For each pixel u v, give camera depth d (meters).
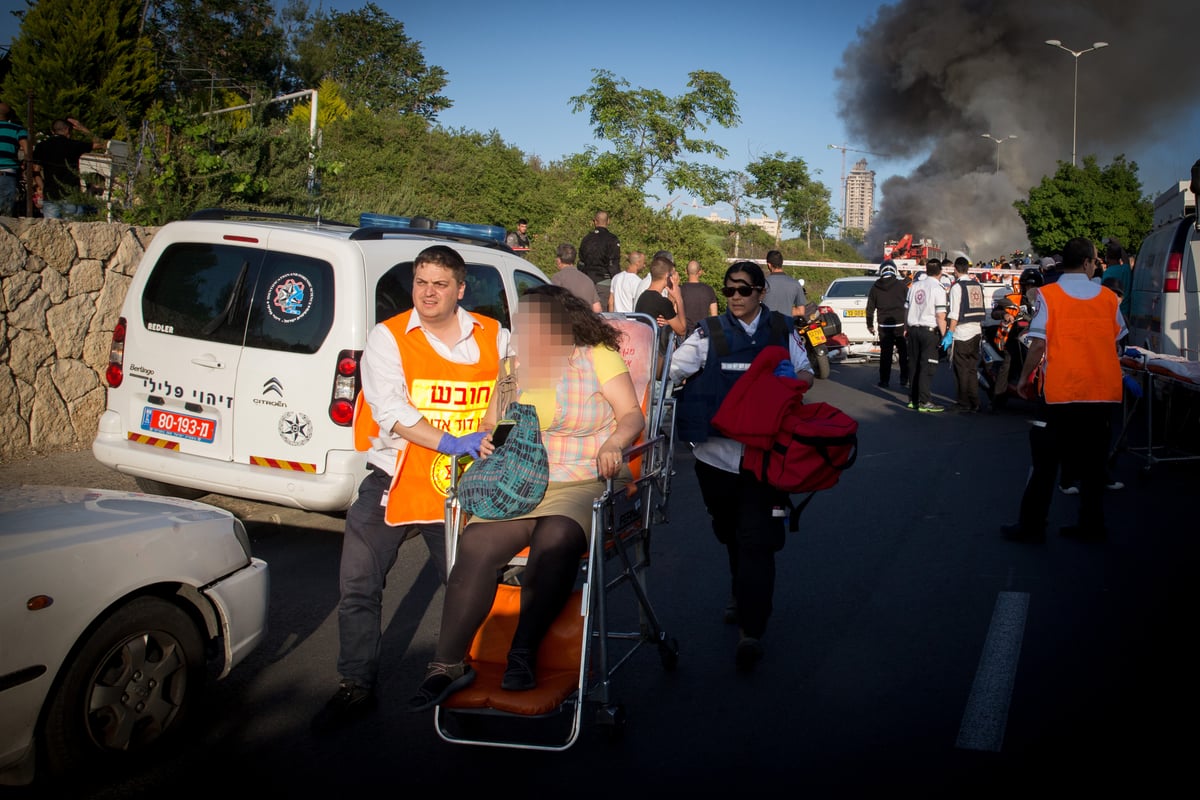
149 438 6.25
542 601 3.70
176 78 35.19
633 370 4.54
